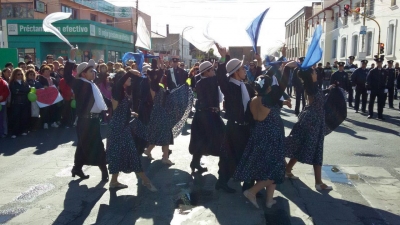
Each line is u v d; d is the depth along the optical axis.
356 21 30.55
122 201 5.27
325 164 6.97
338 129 10.55
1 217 4.78
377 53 27.39
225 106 5.34
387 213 4.77
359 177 6.22
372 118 12.62
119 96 5.49
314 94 5.42
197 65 10.18
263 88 4.67
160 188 5.77
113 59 32.28
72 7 33.00
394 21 25.83
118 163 5.54
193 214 4.78
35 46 27.12
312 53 4.98
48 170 6.80
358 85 13.89
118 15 40.44
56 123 11.38
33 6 29.73
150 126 6.83
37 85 10.54
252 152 4.75
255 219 4.60
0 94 9.41
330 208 4.92
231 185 5.90
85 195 5.52
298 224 4.46
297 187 5.71
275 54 7.27
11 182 6.14
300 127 5.53
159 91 6.89
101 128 10.80
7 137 9.77
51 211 4.96
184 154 7.89
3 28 23.61
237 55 11.65
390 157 7.49
